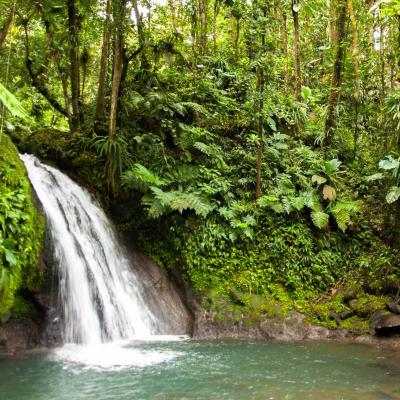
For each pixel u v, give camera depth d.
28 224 6.77
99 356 6.30
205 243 9.23
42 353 6.32
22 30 11.51
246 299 8.77
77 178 9.76
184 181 9.74
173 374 5.50
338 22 11.70
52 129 10.58
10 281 6.30
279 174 10.73
